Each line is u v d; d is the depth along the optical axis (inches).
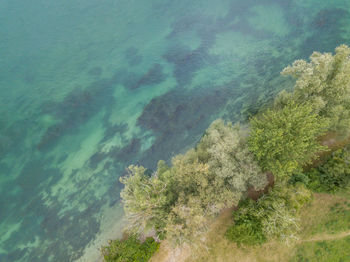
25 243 1678.2
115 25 2851.9
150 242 1472.7
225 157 1291.8
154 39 2637.8
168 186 1343.5
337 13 2310.5
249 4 2664.9
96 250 1610.5
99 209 1729.8
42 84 2448.3
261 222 1268.5
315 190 1422.2
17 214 1784.0
